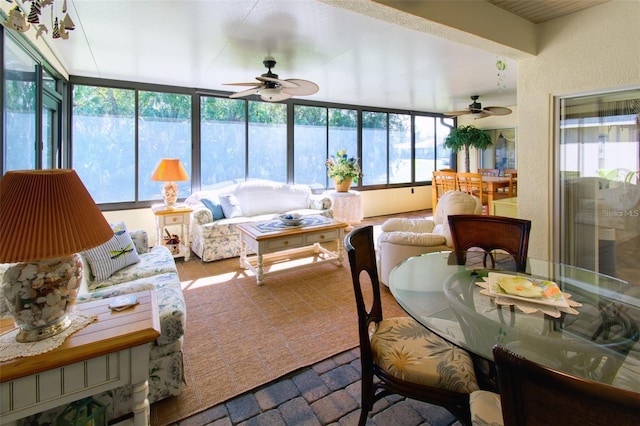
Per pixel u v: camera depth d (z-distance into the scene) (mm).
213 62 3809
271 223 3973
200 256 4258
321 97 6066
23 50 2609
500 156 7840
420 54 3631
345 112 6734
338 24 2816
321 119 6418
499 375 691
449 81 4887
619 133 2463
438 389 1326
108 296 1907
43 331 1192
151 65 3902
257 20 2719
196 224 4352
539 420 657
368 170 7160
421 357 1426
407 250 3061
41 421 1408
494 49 2535
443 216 3281
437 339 1538
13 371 1040
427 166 8117
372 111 7102
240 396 1800
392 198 7562
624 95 2424
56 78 3842
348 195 6059
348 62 3895
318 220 4164
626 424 562
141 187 4777
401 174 7695
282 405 1731
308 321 2623
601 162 2564
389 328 1637
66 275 1201
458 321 1376
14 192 1104
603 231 2600
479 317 1392
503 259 2174
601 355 1185
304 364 2068
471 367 1377
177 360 1769
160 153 4875
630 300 1534
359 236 1673
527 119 2822
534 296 1497
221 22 2746
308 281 3488
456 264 2098
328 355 2166
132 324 1301
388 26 2869
